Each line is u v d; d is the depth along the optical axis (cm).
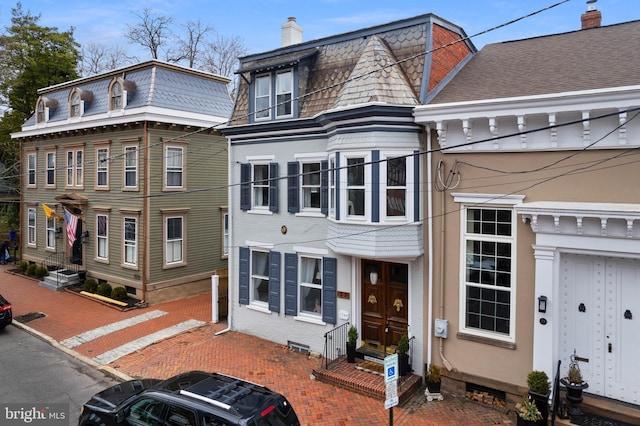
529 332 966
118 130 2041
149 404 754
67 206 2316
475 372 1030
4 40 3178
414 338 1127
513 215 988
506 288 999
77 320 1702
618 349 909
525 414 873
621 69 947
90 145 2202
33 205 2633
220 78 2317
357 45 1311
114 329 1587
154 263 1947
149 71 2058
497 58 1252
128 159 2002
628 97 819
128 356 1334
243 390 766
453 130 1048
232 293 1536
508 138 979
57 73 3372
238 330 1523
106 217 2111
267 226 1432
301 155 1340
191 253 2097
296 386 1109
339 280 1271
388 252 1096
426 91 1122
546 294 925
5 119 3391
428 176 1095
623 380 903
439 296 1082
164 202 1981
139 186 1939
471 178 1037
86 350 1398
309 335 1339
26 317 1739
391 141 1097
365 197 1122
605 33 1170
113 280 2077
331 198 1242
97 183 2166
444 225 1073
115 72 2164
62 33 3428
